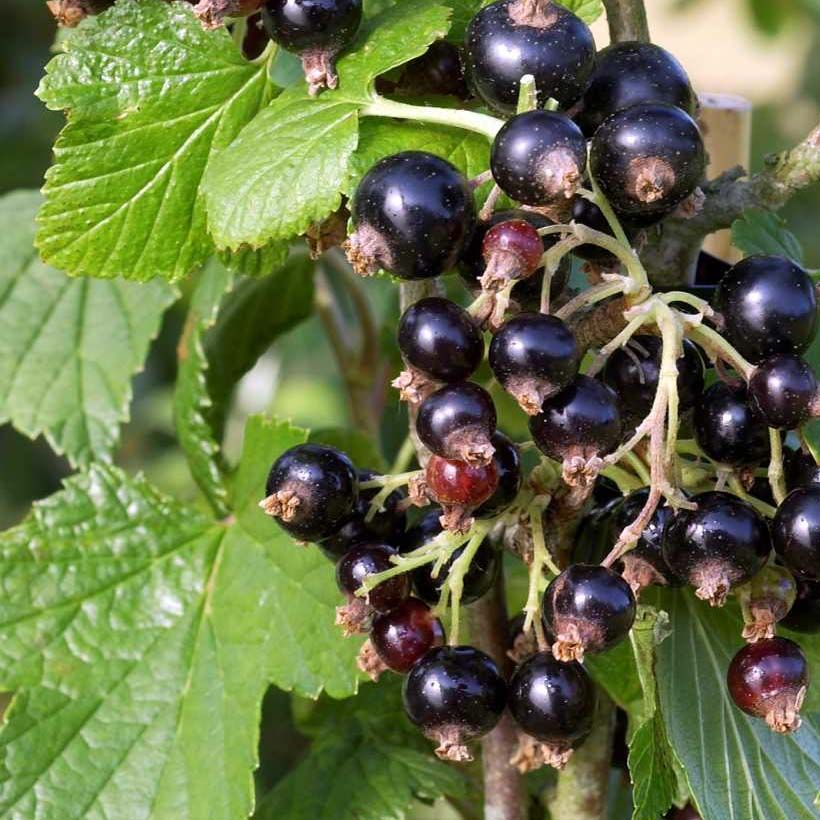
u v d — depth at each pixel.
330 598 0.53
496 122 0.49
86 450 0.58
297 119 0.49
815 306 0.48
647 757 0.49
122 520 0.55
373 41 0.50
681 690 0.50
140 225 0.51
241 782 0.53
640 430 0.48
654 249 0.52
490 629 0.53
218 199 0.49
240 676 0.54
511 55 0.48
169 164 0.51
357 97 0.49
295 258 0.59
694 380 0.49
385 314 0.63
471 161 0.50
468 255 0.48
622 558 0.49
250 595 0.54
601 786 0.53
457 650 0.49
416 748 0.56
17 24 1.09
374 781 0.55
